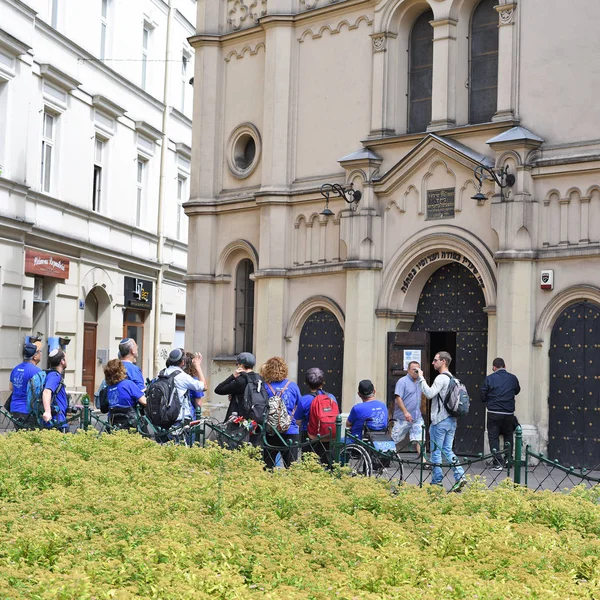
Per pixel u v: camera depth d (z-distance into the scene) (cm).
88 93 3278
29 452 1202
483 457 1293
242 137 2547
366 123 2231
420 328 2136
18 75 2795
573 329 1853
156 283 3888
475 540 861
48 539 798
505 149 1917
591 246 1833
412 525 927
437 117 2081
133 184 3697
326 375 2284
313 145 2339
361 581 718
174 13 4041
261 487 1030
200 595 664
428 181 2080
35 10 2841
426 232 2070
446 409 1571
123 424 1548
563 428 1852
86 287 3284
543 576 739
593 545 842
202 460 1245
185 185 4256
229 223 2552
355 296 2158
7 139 2747
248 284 2561
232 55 2570
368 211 2153
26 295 2862
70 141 3164
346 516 929
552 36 1917
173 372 1528
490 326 1950
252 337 2547
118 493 984
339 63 2295
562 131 1895
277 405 1466
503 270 1900
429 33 2173
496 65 2061
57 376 1636
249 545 809
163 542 777
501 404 1808
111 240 3484
